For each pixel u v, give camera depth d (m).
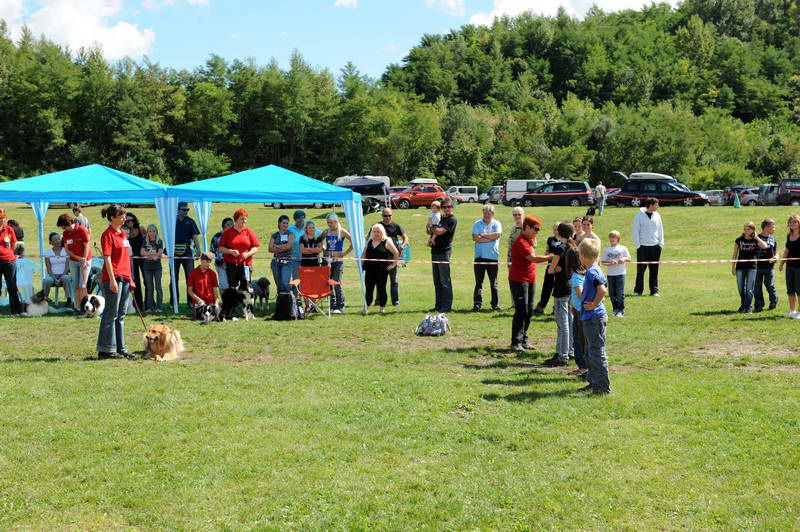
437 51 124.19
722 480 5.07
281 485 5.01
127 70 78.44
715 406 6.73
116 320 9.07
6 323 11.72
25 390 7.24
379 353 9.36
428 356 9.16
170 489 4.95
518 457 5.54
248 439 5.88
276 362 8.88
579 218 12.06
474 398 7.04
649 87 117.25
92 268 13.76
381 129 80.94
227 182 13.49
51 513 4.62
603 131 79.31
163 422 6.27
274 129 84.56
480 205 46.62
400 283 17.56
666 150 68.75
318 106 83.88
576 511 4.62
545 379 7.84
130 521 4.52
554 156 73.19
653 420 6.37
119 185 13.55
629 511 4.63
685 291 15.20
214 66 85.19
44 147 74.62
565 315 8.59
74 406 6.73
